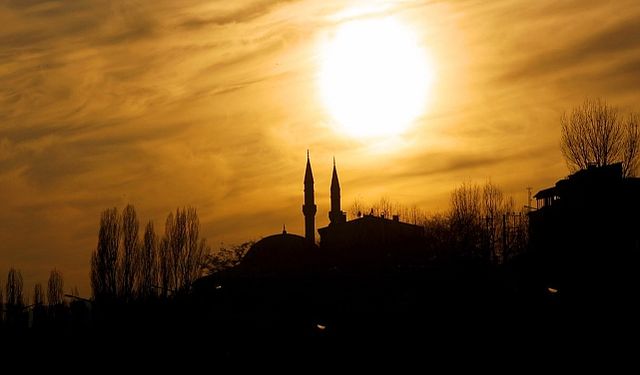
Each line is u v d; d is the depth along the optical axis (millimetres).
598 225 143125
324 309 156875
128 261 167375
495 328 114812
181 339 157625
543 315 112188
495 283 132625
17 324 168375
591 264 132625
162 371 155250
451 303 129750
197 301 163500
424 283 147875
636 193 144750
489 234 181000
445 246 177125
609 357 98500
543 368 102500
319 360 129750
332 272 172625
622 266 128625
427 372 113500
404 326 129000
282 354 138375
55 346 163125
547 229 155250
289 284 170250
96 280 166000
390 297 150375
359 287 161625
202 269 179125
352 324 138500
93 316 164375
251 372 138250
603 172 146625
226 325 158250
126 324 161500
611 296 114312
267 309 161000
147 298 163750
